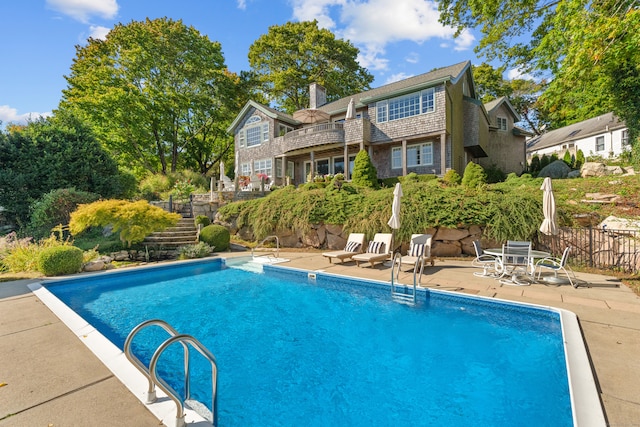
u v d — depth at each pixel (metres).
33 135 15.22
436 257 10.16
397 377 3.67
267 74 33.88
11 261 8.59
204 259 10.55
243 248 13.34
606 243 8.00
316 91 25.67
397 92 18.14
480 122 20.78
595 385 2.77
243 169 26.55
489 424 2.81
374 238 10.07
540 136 34.41
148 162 30.36
